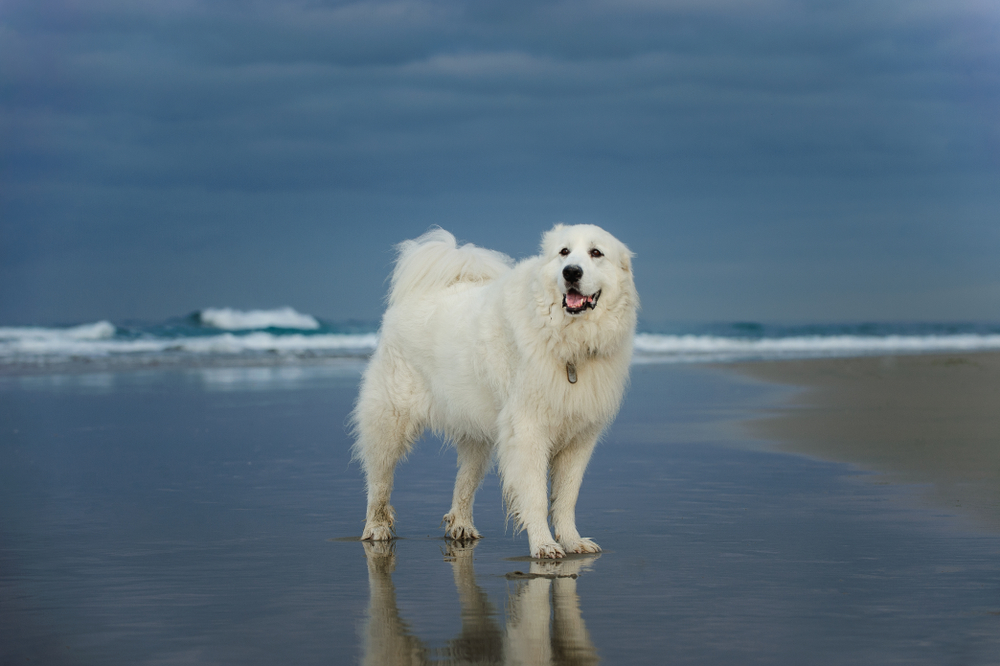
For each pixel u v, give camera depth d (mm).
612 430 10398
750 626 3871
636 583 4594
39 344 24125
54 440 9875
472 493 6094
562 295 5250
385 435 6215
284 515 6453
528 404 5418
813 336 35875
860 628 3824
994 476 7266
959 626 3842
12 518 6227
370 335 28984
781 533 5617
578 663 3473
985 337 34344
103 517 6297
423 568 5023
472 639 3768
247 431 10633
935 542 5289
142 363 21203
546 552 5215
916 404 12273
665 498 6773
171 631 3873
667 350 28781
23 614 4105
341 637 3803
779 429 10320
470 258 6465
